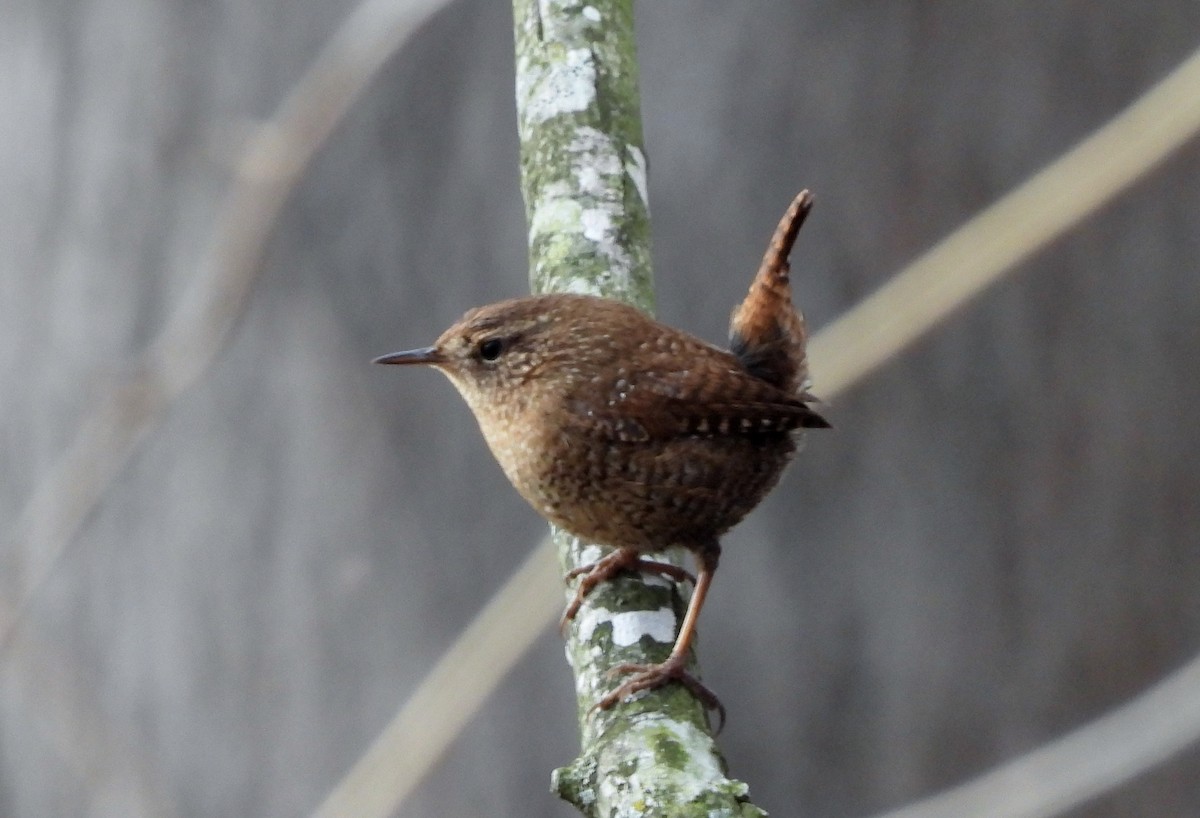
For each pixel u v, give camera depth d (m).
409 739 11.38
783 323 6.45
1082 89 10.48
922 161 10.71
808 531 10.91
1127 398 10.44
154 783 12.12
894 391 10.76
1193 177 10.28
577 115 6.64
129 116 12.19
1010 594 10.60
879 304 10.73
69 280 12.29
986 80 10.63
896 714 10.74
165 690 12.10
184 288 12.08
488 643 11.32
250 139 11.86
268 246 11.83
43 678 12.25
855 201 10.80
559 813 11.15
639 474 5.95
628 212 6.52
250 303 11.87
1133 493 10.45
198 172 11.99
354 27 11.67
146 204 12.16
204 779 11.94
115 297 12.20
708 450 6.03
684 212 11.04
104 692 12.19
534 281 6.46
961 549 10.67
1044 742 10.51
